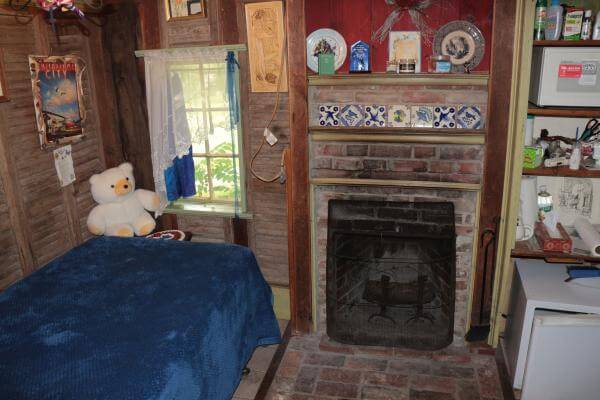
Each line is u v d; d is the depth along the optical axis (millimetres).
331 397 2725
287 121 3066
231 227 3396
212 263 2631
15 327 2074
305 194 3037
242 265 2658
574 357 2396
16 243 2799
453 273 2920
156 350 1895
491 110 2678
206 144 3320
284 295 3432
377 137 2867
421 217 2906
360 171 2969
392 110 2852
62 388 1701
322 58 2814
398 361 3006
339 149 2955
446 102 2799
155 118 3191
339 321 3090
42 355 1878
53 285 2428
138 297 2291
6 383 1730
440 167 2869
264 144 3150
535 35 2510
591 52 2410
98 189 3174
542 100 2521
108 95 3293
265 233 3350
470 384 2785
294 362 3029
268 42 2924
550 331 2365
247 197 3291
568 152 2773
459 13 2750
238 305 2492
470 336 3068
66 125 3068
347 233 2955
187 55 3045
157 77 3115
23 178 2816
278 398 2729
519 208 2799
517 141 2574
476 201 2875
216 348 2203
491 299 3025
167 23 3080
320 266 3189
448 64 2723
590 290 2568
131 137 3359
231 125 3090
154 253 2773
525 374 2494
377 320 3047
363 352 3100
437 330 3002
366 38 2879
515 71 2568
